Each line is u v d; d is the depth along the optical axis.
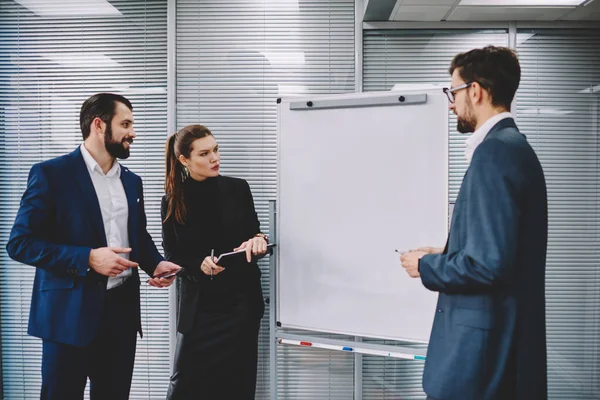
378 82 2.39
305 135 1.86
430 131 1.69
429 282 1.13
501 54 1.14
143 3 2.44
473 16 2.28
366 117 1.77
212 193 1.88
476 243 1.03
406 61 2.38
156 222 2.46
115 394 1.76
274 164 2.42
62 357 1.59
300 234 1.88
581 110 2.37
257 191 2.43
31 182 1.57
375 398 2.41
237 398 1.91
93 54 2.46
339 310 1.83
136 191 1.80
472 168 1.08
